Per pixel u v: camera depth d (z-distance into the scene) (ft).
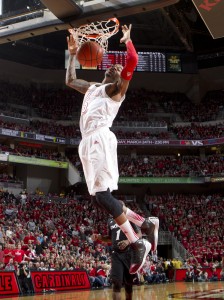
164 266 75.56
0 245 51.06
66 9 17.58
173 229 96.73
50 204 93.86
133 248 10.72
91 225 89.10
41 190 111.96
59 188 115.03
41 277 45.98
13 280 42.37
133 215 11.93
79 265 55.93
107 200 10.59
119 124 120.47
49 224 81.25
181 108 130.52
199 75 133.80
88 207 98.27
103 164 10.78
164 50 130.11
